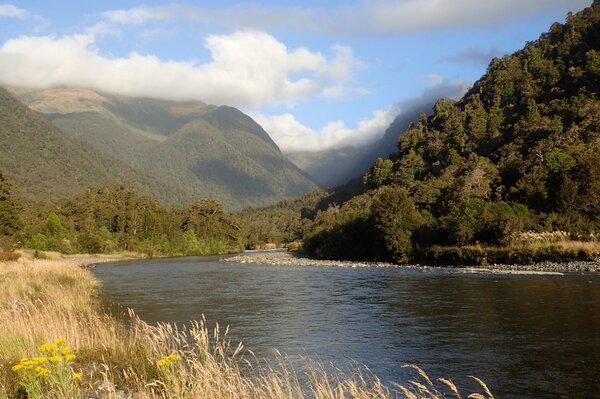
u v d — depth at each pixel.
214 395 9.27
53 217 106.94
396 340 17.94
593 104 91.75
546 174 64.50
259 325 21.59
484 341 17.08
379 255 70.56
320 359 15.51
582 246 45.66
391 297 29.52
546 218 55.88
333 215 115.88
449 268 51.00
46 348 9.09
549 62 135.88
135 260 95.25
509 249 50.47
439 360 15.04
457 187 79.31
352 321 22.00
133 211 127.81
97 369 11.65
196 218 146.38
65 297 22.00
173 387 9.55
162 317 23.91
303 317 23.45
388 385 12.77
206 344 11.29
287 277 46.91
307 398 11.25
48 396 8.73
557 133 89.62
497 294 28.00
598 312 20.80
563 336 17.09
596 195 55.84
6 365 11.01
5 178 98.38
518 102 132.75
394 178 132.75
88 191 152.88
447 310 23.72
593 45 128.62
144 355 12.55
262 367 14.40
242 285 40.12
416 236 65.00
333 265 63.91
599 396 11.61
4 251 71.81
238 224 159.25
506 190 77.00
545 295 26.39
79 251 104.38
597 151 64.94
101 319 19.89
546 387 12.30
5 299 22.42
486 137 125.06
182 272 57.81
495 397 11.70
